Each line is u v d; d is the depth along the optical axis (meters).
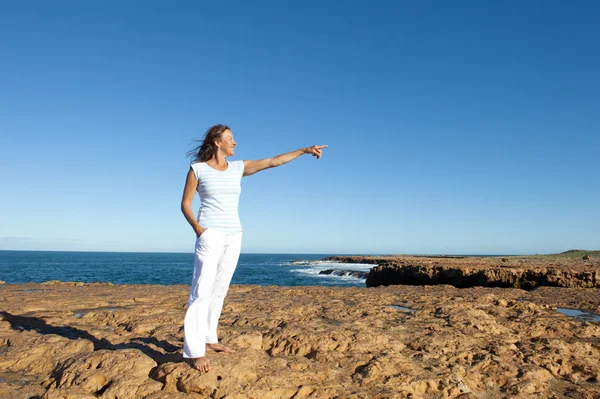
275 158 3.68
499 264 21.58
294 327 4.98
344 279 41.25
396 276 25.28
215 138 3.45
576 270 14.34
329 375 3.55
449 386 3.35
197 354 3.30
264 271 55.59
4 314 6.28
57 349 4.36
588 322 5.58
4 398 3.27
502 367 3.83
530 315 6.10
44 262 86.12
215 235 3.39
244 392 3.11
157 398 3.08
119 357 3.71
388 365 3.71
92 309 6.91
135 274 45.88
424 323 5.51
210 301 3.69
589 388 3.46
